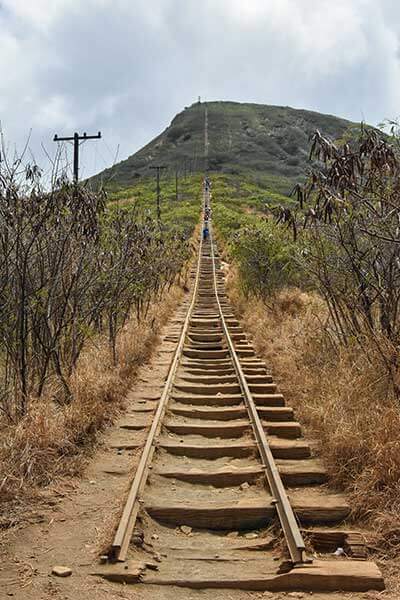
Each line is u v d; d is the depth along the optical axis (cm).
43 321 838
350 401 729
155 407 924
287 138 16838
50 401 771
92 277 959
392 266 754
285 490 605
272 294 1789
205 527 545
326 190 706
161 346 1489
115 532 479
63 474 634
